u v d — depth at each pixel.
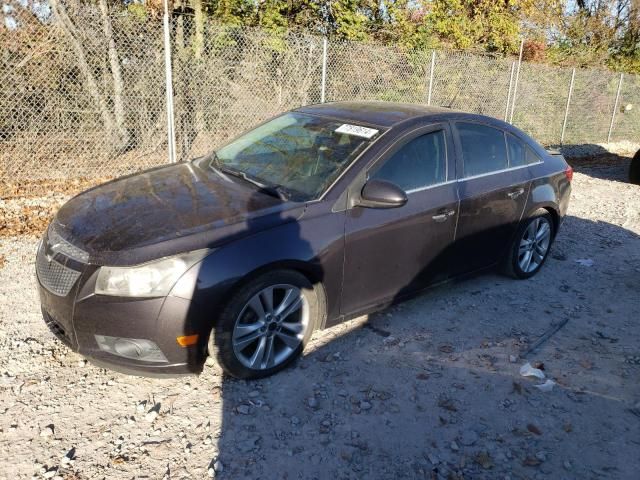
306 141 4.09
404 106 4.58
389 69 10.28
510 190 4.63
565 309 4.60
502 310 4.51
